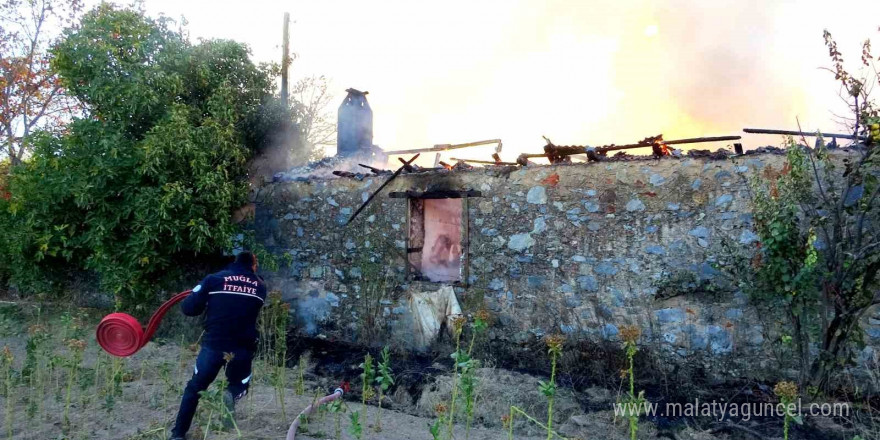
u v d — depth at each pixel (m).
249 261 4.73
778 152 5.52
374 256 7.75
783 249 4.91
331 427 4.72
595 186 6.41
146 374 6.31
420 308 7.29
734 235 5.67
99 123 7.70
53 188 7.47
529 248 6.73
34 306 8.46
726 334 5.69
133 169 7.55
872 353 5.08
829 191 4.94
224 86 8.83
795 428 4.60
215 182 7.70
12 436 4.33
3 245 8.60
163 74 8.05
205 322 4.41
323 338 7.98
